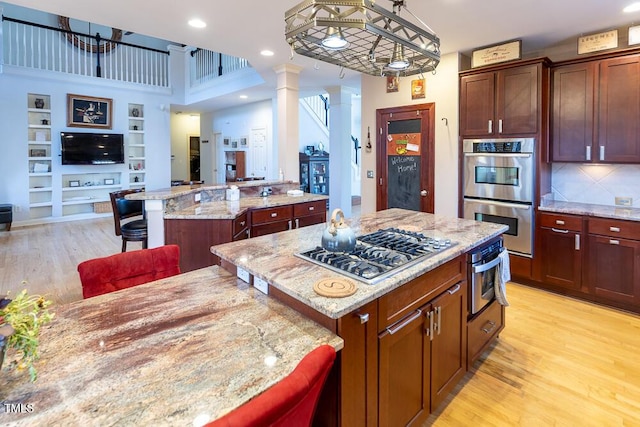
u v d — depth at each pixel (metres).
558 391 2.30
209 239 3.45
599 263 3.48
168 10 3.24
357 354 1.45
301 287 1.53
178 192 3.79
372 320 1.53
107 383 1.03
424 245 2.16
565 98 3.72
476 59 4.15
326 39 1.86
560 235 3.70
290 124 5.20
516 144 3.88
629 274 3.32
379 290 1.50
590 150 3.59
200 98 8.80
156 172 9.15
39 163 7.63
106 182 8.53
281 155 5.30
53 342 1.24
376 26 1.76
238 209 3.79
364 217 3.18
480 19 3.39
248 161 9.44
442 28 3.60
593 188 3.95
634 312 3.38
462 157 4.35
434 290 1.96
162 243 3.48
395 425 1.72
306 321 1.43
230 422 0.80
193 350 1.20
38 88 7.41
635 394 2.26
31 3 3.09
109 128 8.35
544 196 3.95
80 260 5.01
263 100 8.69
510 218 4.00
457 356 2.24
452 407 2.17
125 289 1.74
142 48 8.66
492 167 4.09
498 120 4.00
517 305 3.57
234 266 1.95
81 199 8.16
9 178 7.20
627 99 3.35
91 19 3.44
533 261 3.89
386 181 5.20
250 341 1.27
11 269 4.61
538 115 3.72
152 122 9.00
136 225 3.96
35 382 1.03
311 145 9.94
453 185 4.53
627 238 3.30
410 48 2.02
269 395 0.89
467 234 2.51
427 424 2.02
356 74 5.54
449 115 4.51
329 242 1.95
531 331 3.06
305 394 0.95
